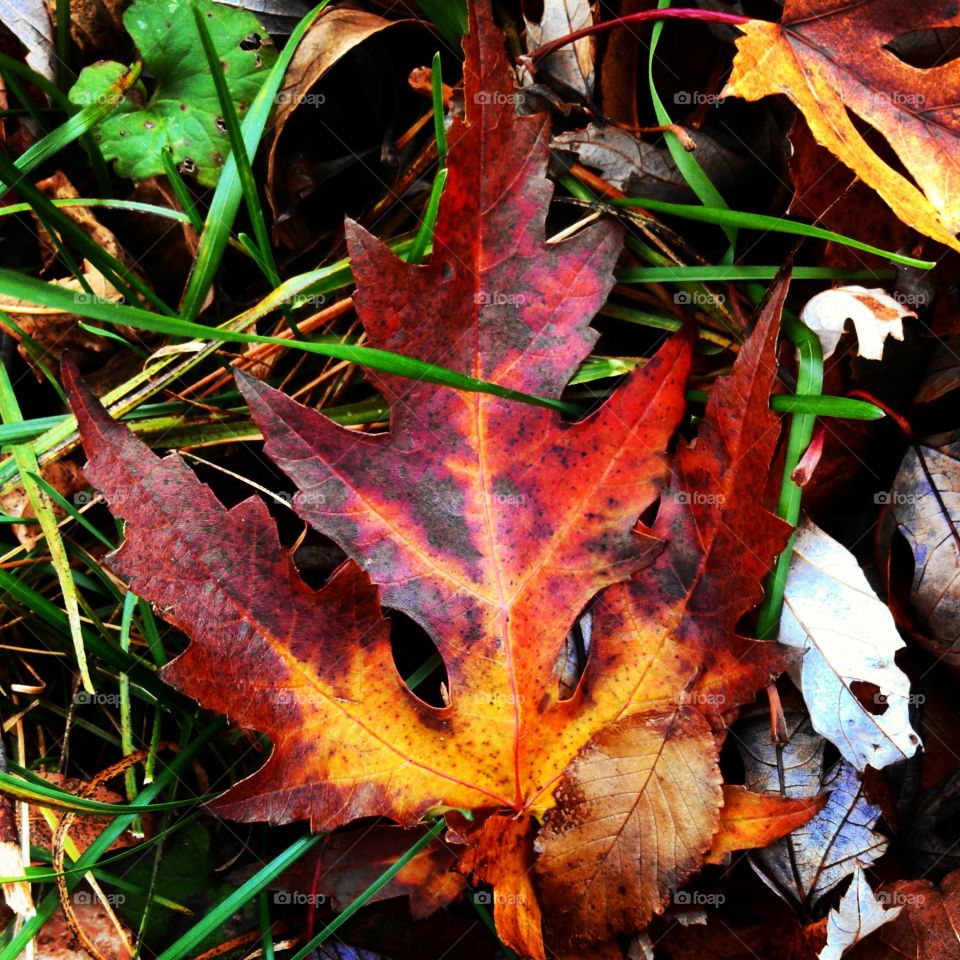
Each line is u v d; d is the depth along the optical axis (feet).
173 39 0.87
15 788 0.79
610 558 0.79
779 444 0.85
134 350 0.89
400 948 0.85
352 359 0.77
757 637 0.84
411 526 0.78
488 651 0.79
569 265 0.78
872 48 0.82
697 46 0.89
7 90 0.91
